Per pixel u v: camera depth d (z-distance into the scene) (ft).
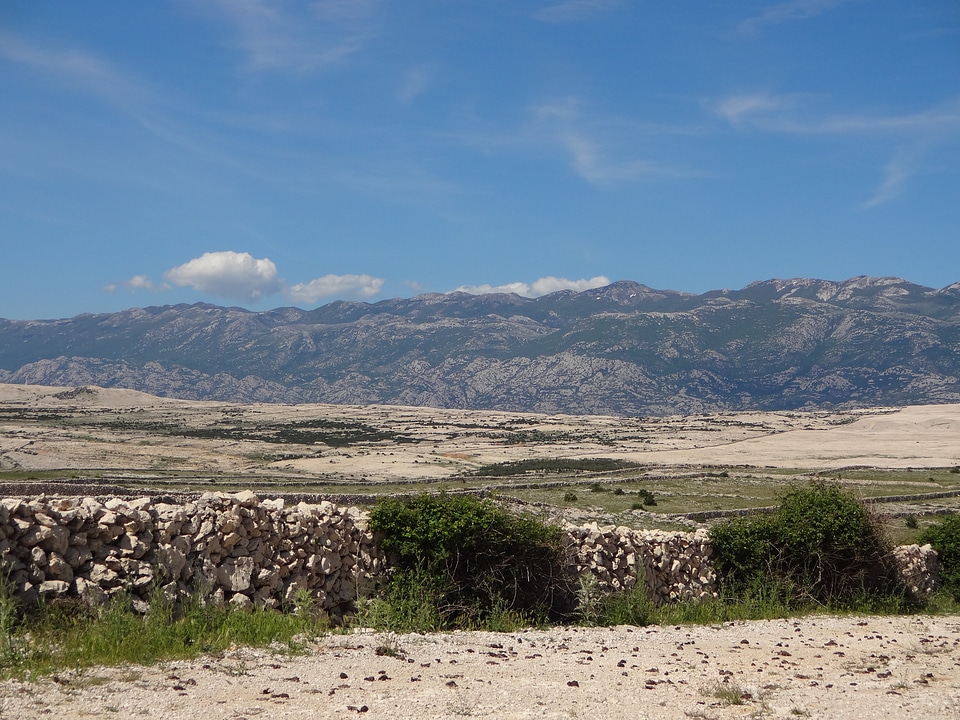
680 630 52.03
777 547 68.64
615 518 157.69
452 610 50.39
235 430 556.92
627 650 43.21
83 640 33.19
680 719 29.78
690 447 487.61
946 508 189.57
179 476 255.29
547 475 287.89
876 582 70.38
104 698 27.73
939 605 72.79
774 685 35.55
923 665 41.24
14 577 34.63
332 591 47.93
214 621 38.91
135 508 39.47
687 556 67.62
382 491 211.61
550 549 54.85
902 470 312.91
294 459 369.09
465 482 252.21
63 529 36.42
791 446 488.02
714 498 211.20
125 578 37.70
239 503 43.78
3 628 31.96
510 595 53.47
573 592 56.08
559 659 39.68
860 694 34.17
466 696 31.30
